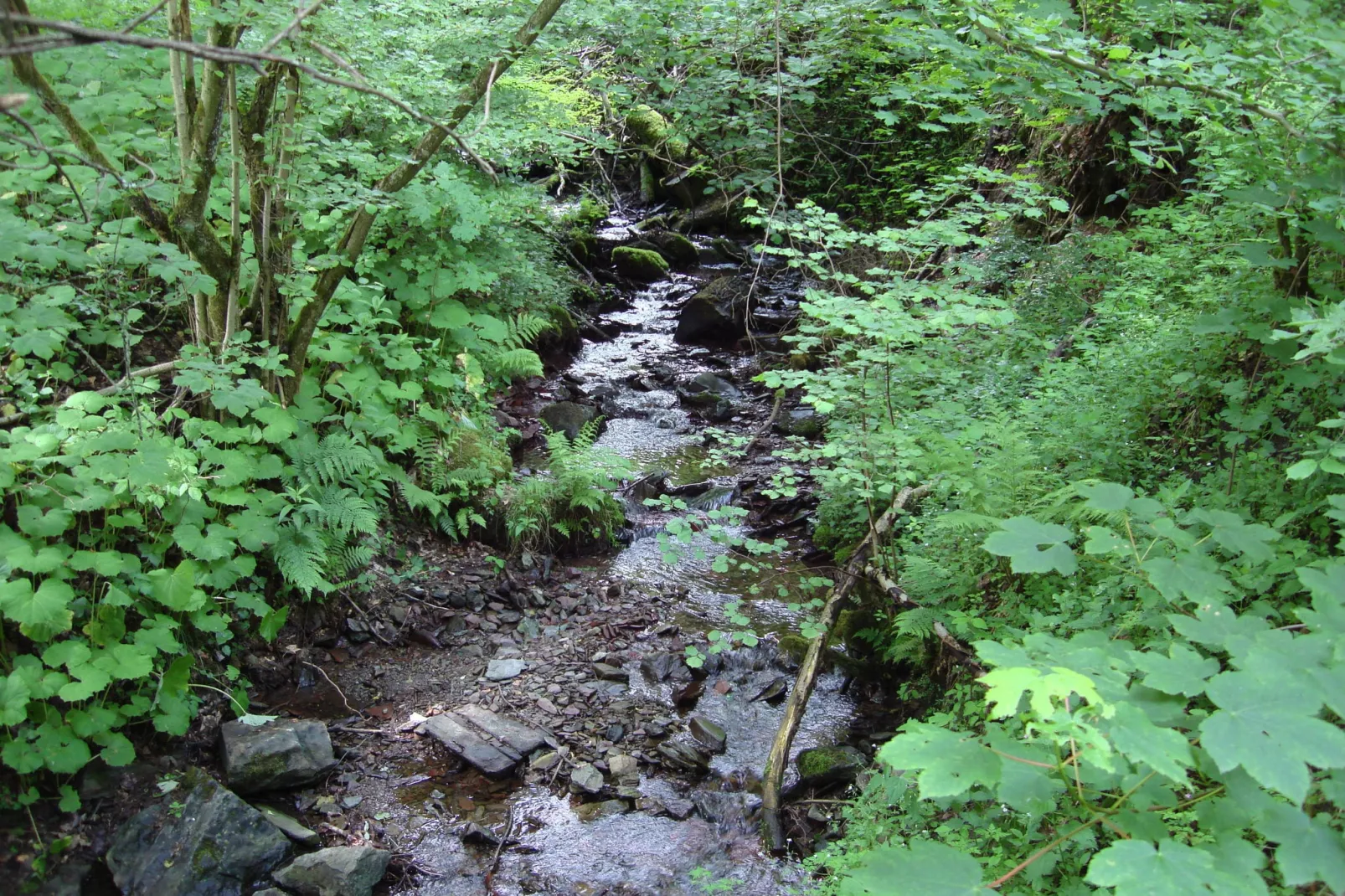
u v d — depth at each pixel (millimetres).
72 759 3498
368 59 5547
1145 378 4750
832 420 6031
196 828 3631
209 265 4500
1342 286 3766
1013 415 5367
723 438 5141
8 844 3422
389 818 4055
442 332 6902
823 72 6168
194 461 4270
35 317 3594
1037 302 6965
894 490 5309
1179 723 2074
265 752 4031
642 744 4645
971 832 3297
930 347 5812
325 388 5500
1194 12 4035
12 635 3664
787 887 3744
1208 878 1601
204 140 4211
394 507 5914
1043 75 3838
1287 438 4008
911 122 10367
